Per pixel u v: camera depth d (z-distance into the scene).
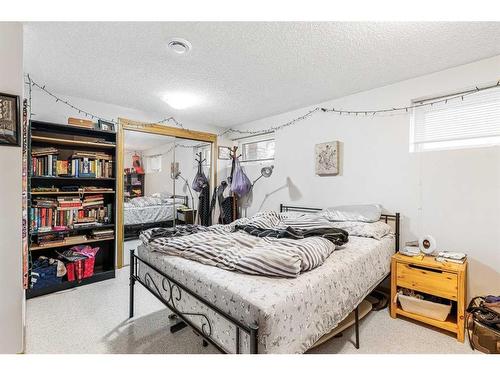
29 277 2.39
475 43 1.82
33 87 2.68
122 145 3.37
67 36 1.77
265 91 2.80
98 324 1.95
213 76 2.42
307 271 1.41
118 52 2.00
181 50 1.94
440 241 2.26
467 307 1.96
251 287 1.20
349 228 2.39
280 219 2.75
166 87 2.70
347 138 2.91
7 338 1.56
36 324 1.95
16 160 1.59
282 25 1.63
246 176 3.91
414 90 2.42
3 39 1.54
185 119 3.99
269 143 3.96
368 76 2.40
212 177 4.40
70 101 2.96
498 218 1.98
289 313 1.10
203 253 1.59
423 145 2.44
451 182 2.20
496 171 1.99
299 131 3.42
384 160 2.62
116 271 3.18
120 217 3.33
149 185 3.68
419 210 2.38
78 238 2.76
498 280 1.98
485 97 2.11
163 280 1.73
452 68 2.20
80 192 2.80
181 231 2.16
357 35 1.74
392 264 2.11
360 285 1.69
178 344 1.71
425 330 1.91
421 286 1.95
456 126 2.25
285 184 3.60
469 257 2.11
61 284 2.59
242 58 2.07
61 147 2.87
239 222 2.64
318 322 1.27
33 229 2.48
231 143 4.55
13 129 1.57
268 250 1.45
